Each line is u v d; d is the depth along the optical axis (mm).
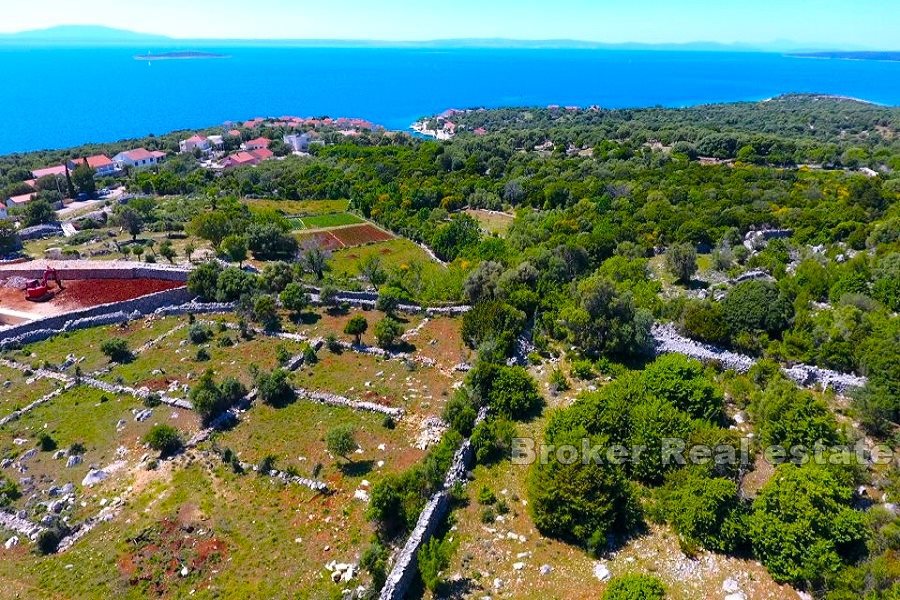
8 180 127938
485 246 79938
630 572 28312
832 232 78375
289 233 81500
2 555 28438
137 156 170125
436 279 66438
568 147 195750
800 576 27641
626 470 35000
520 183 122875
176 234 82000
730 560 29344
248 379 43250
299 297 53812
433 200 117062
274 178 140250
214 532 29734
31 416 38969
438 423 38469
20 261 66062
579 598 27141
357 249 86750
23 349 47469
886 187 102625
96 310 53281
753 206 95125
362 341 49625
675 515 30656
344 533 29750
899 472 33781
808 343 46062
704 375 41031
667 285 65750
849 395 41781
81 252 71562
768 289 50344
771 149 160250
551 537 30719
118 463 34688
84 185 117062
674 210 93438
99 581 26938
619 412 36000
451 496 32719
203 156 189000
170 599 26125
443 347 49031
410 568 27516
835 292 57594
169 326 52125
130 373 43969
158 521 30312
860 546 28844
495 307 49594
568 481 30531
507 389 40344
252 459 35094
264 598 26125
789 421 35781
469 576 28125
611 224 86562
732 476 33438
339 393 41969
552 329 52094
